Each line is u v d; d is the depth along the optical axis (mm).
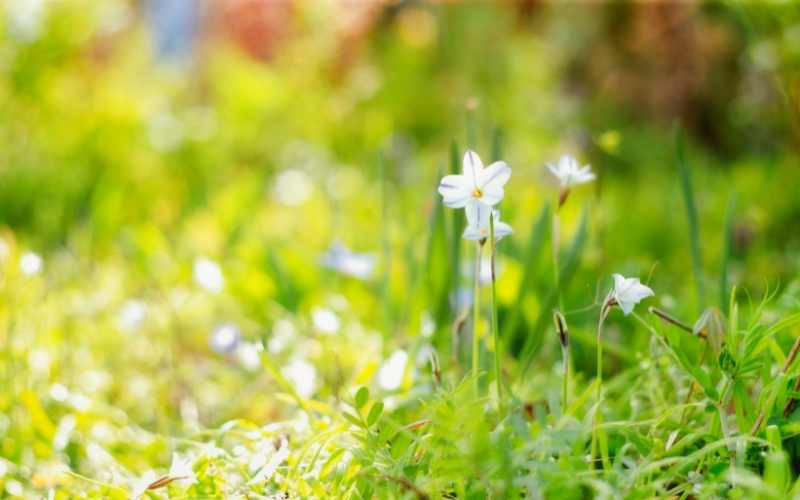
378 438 878
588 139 1844
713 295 1138
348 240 1750
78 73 2330
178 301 1345
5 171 1911
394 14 2984
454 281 1074
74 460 1019
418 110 2984
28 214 1903
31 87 1985
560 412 884
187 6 3484
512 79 2936
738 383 873
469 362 1044
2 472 944
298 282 1563
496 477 841
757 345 880
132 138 2314
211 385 1169
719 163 2584
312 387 1075
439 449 842
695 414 930
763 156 2135
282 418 1081
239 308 1462
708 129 2809
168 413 1110
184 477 861
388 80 2889
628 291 850
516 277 1214
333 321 1141
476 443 817
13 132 1967
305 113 2674
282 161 2660
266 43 3090
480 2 3156
